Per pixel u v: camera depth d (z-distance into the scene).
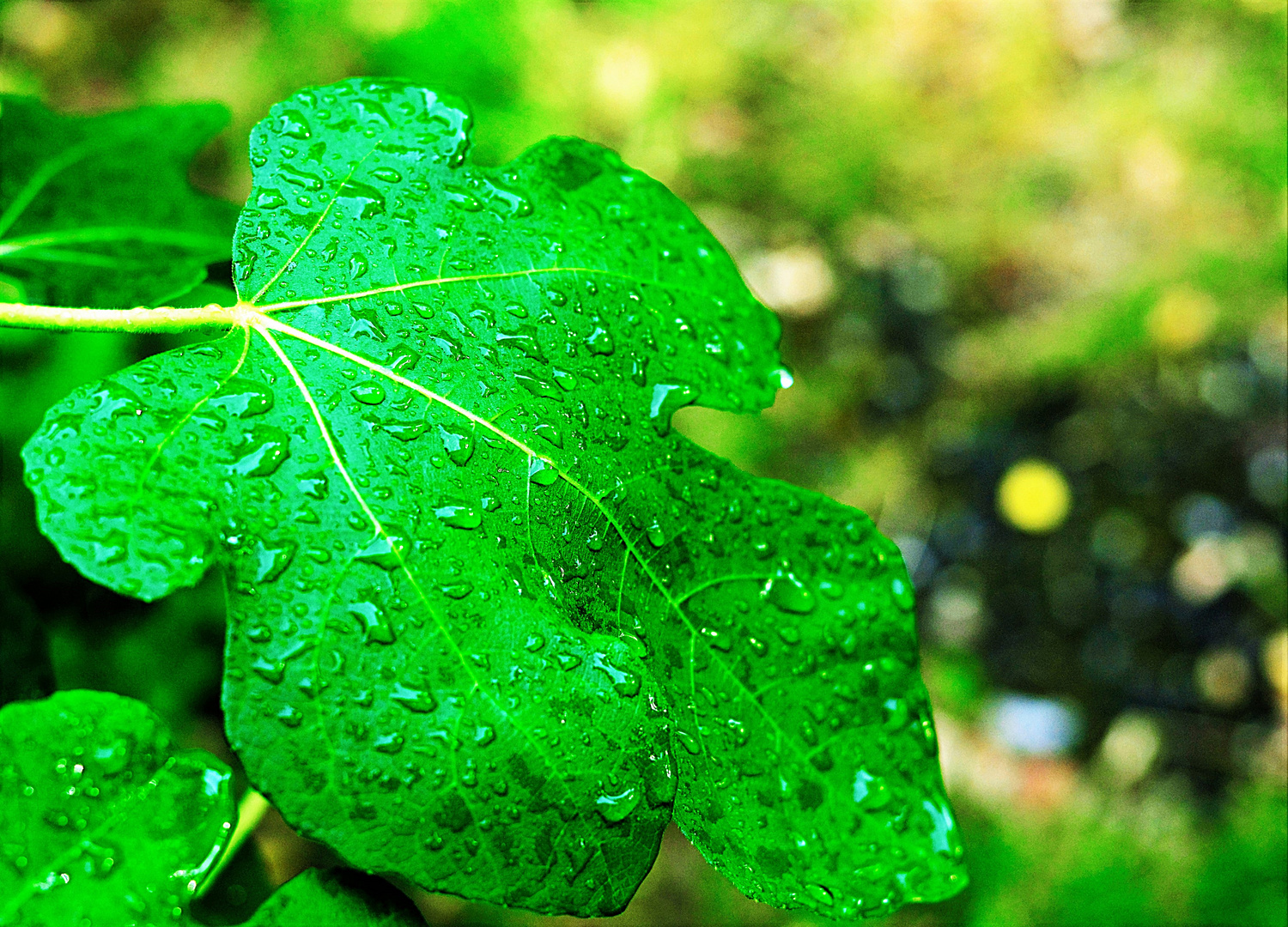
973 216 1.85
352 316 0.54
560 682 0.52
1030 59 1.87
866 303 1.87
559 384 0.54
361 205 0.55
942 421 1.89
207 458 0.52
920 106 1.83
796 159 1.78
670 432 0.55
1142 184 1.89
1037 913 1.37
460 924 1.07
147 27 1.57
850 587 0.55
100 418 0.51
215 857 0.52
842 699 0.54
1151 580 1.90
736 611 0.55
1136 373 1.93
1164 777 1.75
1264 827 1.44
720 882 1.31
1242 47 1.92
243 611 0.51
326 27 1.53
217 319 0.53
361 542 0.52
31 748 0.52
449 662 0.52
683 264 0.57
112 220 0.59
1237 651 1.85
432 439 0.53
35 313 0.52
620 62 1.65
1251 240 1.83
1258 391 1.94
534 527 0.53
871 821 0.54
